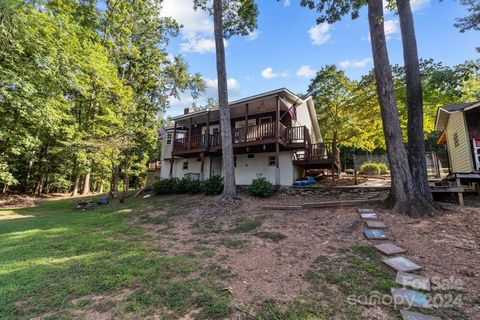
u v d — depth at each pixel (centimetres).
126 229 646
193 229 616
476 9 817
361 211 604
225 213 749
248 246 461
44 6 1042
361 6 890
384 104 645
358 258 373
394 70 1289
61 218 879
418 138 623
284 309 253
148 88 2023
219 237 534
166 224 685
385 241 434
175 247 480
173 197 1135
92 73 1283
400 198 586
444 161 1762
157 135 1902
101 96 1551
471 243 392
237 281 321
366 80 1412
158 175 1956
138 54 1862
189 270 360
